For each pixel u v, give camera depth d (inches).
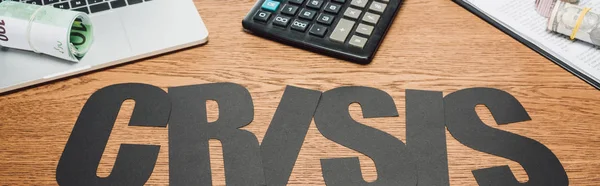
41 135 20.1
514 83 21.1
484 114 20.2
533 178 18.2
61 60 22.2
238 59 22.5
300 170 18.7
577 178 18.1
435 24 23.7
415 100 20.6
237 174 18.7
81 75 22.2
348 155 19.1
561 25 22.0
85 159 19.3
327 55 22.5
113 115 20.7
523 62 22.0
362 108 20.5
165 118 20.5
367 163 18.9
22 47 22.2
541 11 23.6
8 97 21.4
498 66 21.8
